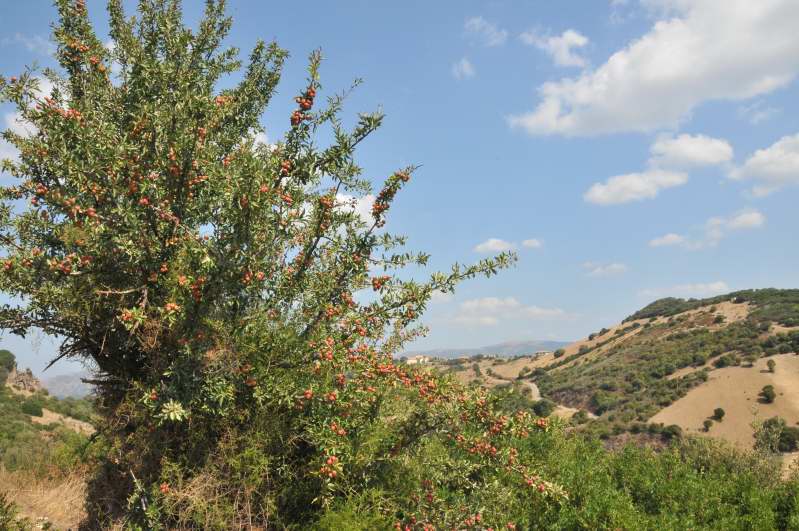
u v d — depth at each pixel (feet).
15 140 19.03
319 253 17.66
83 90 20.26
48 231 18.08
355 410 16.42
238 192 14.15
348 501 14.98
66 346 17.65
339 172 17.69
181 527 14.56
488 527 16.71
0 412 90.27
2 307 16.47
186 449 15.24
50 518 20.17
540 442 28.12
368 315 17.16
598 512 22.54
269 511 14.60
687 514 26.11
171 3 21.49
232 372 14.87
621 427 200.95
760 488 30.07
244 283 15.17
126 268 16.12
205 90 19.54
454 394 17.03
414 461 17.62
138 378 17.02
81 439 26.73
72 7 21.22
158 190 15.88
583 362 351.46
